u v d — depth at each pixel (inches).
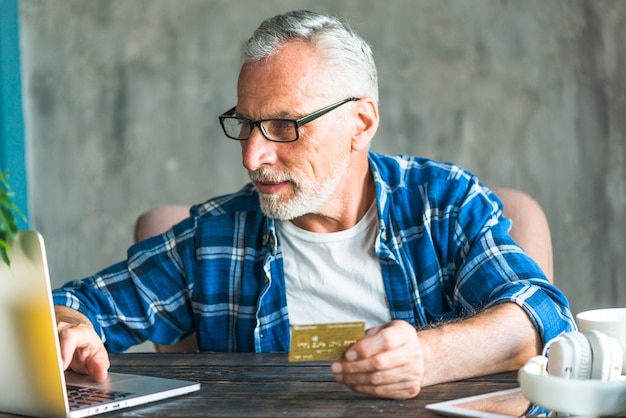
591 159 164.2
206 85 171.2
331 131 73.1
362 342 53.1
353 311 79.7
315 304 80.2
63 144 175.5
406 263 78.4
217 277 81.9
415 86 166.2
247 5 169.8
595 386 46.4
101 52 173.8
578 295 165.0
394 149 167.0
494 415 47.9
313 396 54.6
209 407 52.8
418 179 81.2
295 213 73.9
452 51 165.2
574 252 164.9
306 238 79.5
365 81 75.9
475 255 74.7
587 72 163.8
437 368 57.8
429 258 77.8
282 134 71.9
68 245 176.1
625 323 55.5
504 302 64.9
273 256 80.2
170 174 172.6
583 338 50.8
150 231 90.0
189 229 82.9
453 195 78.8
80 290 79.4
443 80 165.5
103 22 173.5
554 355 50.6
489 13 164.2
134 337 80.8
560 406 47.2
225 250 81.9
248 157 71.8
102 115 174.2
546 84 163.8
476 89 164.9
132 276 81.4
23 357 52.1
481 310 66.6
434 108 165.9
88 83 174.2
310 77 71.9
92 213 175.0
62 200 175.8
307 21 73.4
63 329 63.2
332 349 53.2
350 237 79.1
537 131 164.1
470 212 77.8
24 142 173.9
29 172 175.9
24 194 172.9
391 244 78.4
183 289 82.7
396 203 79.7
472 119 165.2
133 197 173.8
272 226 80.2
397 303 78.4
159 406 53.8
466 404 51.3
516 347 61.5
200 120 171.5
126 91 173.3
